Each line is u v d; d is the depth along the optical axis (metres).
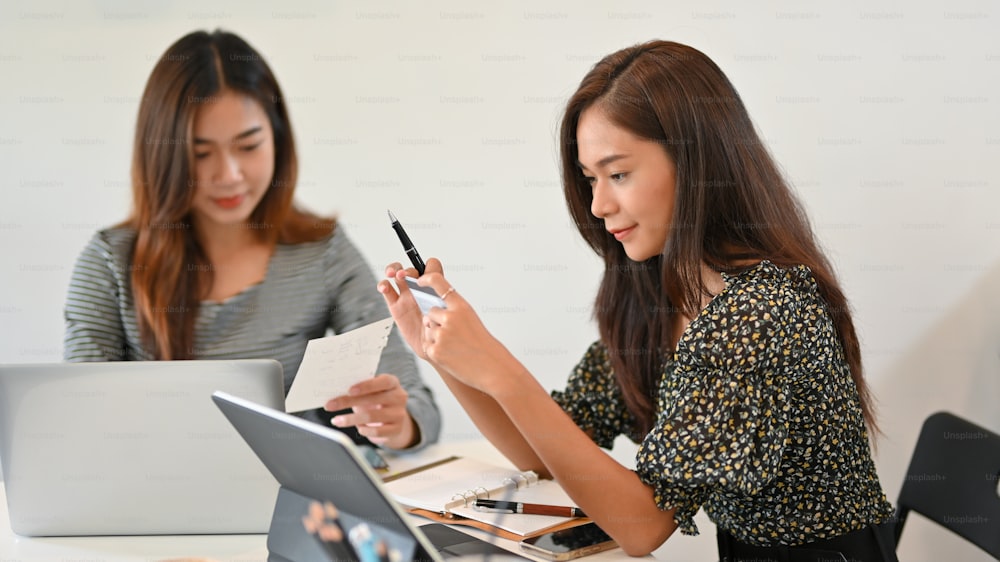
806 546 1.40
